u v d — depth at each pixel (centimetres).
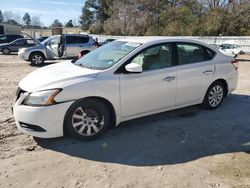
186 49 552
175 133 491
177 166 382
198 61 570
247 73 1235
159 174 362
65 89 421
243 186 338
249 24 3250
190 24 3600
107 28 4812
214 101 614
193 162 394
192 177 356
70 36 1580
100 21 6222
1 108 621
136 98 483
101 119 460
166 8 4197
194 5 4125
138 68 452
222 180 350
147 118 557
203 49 582
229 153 422
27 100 419
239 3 3469
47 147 434
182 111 602
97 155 410
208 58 587
